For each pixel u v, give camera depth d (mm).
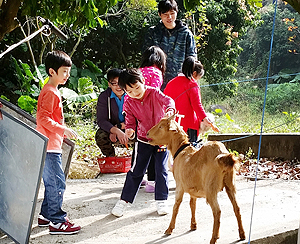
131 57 16078
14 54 14555
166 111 4281
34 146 3473
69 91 10766
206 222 4184
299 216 4090
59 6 5508
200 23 14516
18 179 3660
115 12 14641
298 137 7359
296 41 16250
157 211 4594
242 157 7430
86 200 5176
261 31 18469
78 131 9180
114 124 6242
